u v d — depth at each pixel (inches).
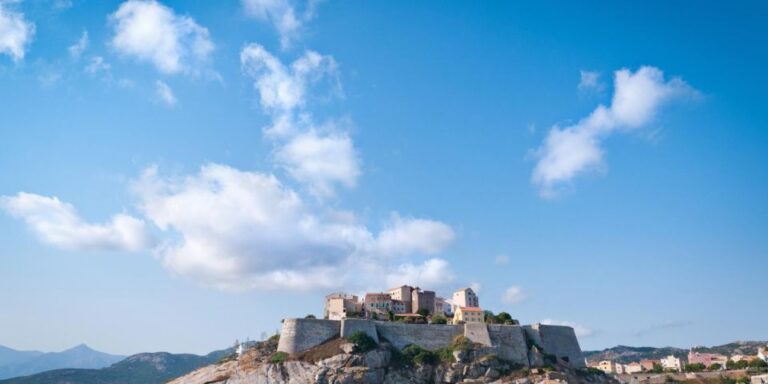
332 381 7175.2
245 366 7785.4
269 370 7411.4
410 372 7716.5
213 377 7677.2
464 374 7751.0
